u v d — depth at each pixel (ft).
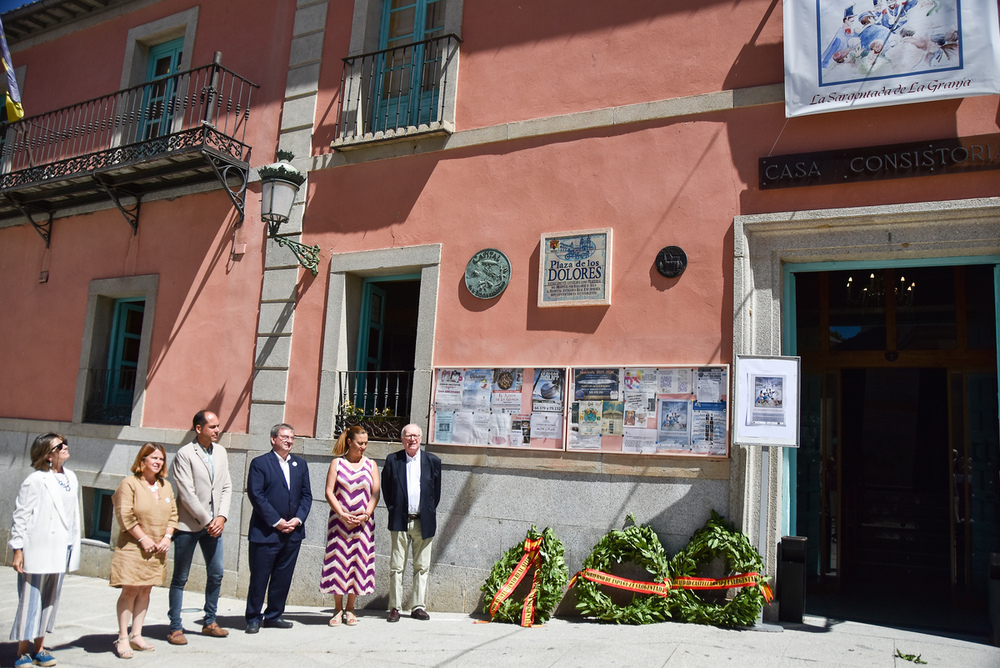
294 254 28.53
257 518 20.70
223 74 32.48
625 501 21.58
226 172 29.91
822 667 15.87
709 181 22.07
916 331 26.00
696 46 22.98
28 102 39.32
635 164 23.22
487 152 25.79
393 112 28.86
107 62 36.83
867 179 20.06
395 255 26.63
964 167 19.13
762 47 21.99
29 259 36.96
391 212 27.17
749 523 20.03
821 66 20.66
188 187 31.83
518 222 24.75
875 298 26.68
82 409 33.17
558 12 25.49
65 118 37.47
